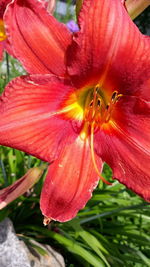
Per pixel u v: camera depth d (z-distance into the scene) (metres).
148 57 0.15
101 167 0.18
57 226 0.29
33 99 0.15
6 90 0.15
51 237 0.27
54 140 0.17
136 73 0.16
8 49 0.17
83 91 0.17
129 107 0.17
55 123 0.17
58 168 0.17
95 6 0.14
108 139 0.18
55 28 0.15
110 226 0.31
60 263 0.26
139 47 0.15
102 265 0.26
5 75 0.43
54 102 0.16
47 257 0.25
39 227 0.28
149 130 0.17
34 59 0.15
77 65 0.16
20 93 0.15
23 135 0.15
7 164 0.34
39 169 0.18
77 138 0.17
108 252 0.28
